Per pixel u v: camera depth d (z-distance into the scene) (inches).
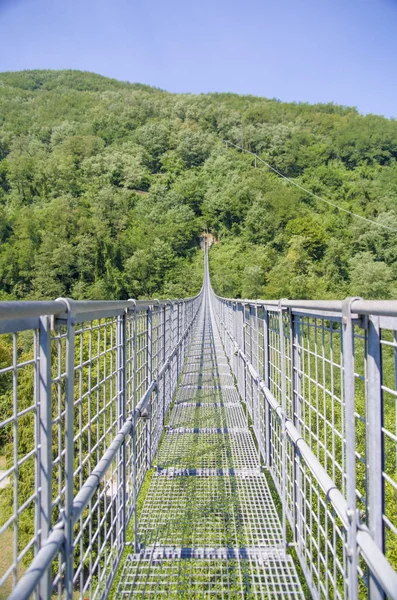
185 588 67.4
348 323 42.4
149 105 3599.9
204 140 3216.0
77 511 42.3
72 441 42.4
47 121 3287.4
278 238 2096.5
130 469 83.8
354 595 42.3
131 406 83.6
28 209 1919.3
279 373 92.6
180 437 133.0
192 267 2086.6
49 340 38.1
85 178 2596.0
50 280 1598.2
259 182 2539.4
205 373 226.2
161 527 84.0
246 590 67.4
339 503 45.7
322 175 2482.8
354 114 3294.8
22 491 124.6
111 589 67.9
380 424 38.5
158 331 124.0
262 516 88.2
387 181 2379.4
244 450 122.3
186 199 2682.1
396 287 1486.2
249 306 149.6
